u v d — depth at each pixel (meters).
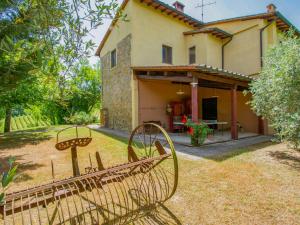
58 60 1.53
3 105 11.81
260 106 6.69
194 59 13.02
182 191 3.88
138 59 11.11
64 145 3.27
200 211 3.20
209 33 12.43
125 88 11.83
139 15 11.12
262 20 11.44
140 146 7.79
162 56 12.20
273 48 6.91
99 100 23.62
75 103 22.36
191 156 6.23
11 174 1.00
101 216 3.07
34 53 1.54
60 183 2.29
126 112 11.80
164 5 11.52
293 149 7.08
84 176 2.44
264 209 3.23
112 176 2.98
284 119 5.93
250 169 5.05
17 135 12.09
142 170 3.27
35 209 3.28
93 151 7.25
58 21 1.48
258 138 9.73
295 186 4.06
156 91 11.86
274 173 4.78
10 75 3.59
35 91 11.09
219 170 4.98
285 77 5.75
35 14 1.43
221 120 13.17
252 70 11.88
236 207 3.30
